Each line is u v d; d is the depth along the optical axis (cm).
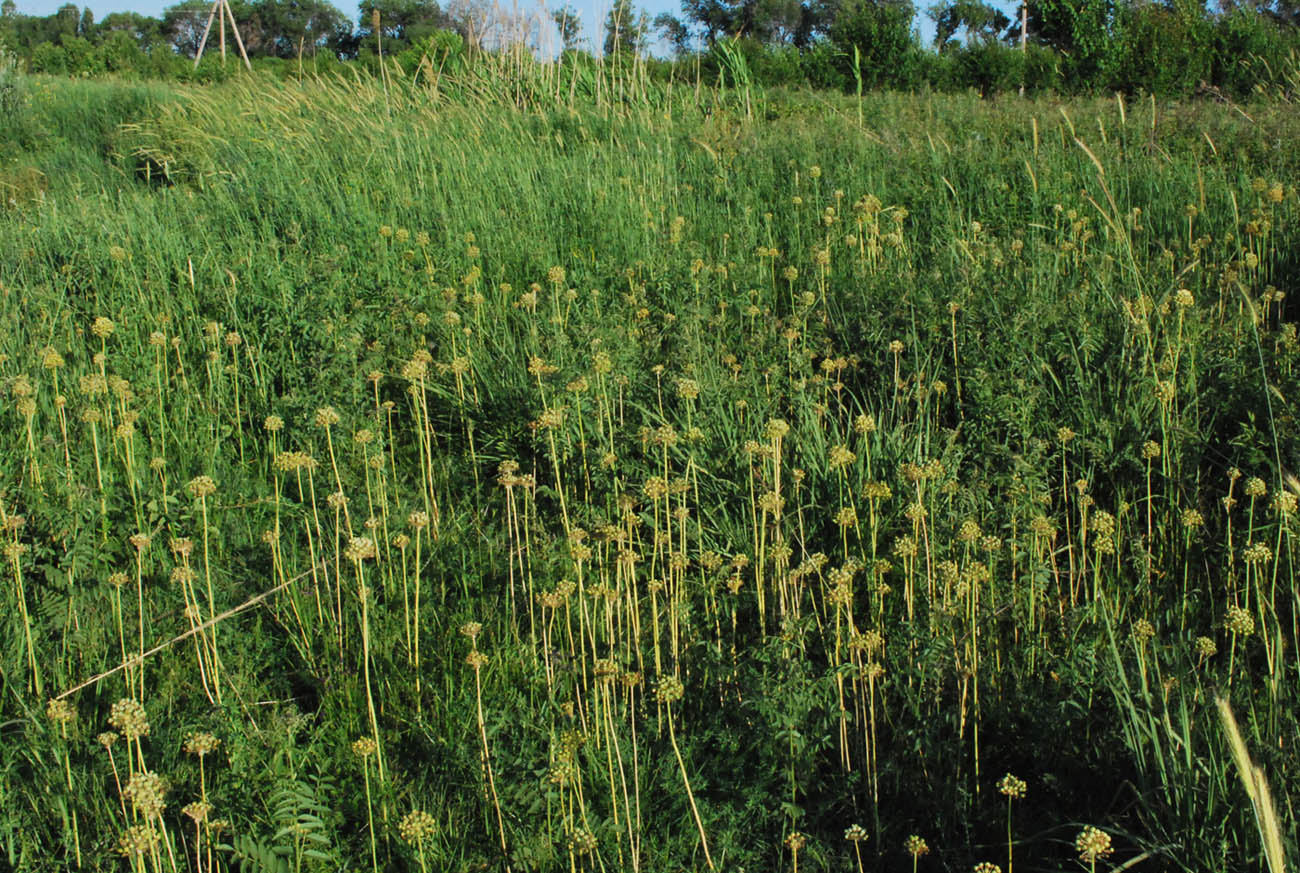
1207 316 466
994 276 502
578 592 330
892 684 292
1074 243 579
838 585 285
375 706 304
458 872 249
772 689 269
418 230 673
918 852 241
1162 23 1803
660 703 286
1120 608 323
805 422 414
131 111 1421
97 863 238
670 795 267
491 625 331
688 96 1244
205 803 235
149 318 528
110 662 309
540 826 256
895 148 827
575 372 429
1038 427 402
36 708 283
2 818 248
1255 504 352
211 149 1022
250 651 324
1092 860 213
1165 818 236
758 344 483
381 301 534
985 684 282
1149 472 364
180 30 7844
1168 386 368
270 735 274
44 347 480
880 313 487
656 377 452
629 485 400
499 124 1030
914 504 329
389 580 350
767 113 1252
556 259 634
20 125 1347
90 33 8050
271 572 361
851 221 676
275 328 508
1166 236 629
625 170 798
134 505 374
